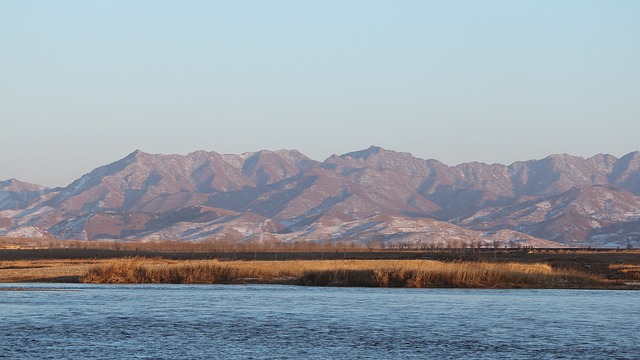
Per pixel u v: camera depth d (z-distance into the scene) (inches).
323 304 4138.8
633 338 3065.9
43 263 7500.0
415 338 3070.9
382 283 5221.5
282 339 3051.2
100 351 2797.7
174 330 3253.0
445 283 5221.5
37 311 3794.3
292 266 5935.0
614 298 4493.1
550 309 3934.5
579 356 2723.9
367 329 3287.4
